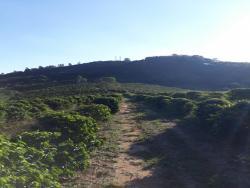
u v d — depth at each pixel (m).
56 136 16.94
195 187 14.33
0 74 134.75
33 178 10.46
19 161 10.99
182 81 101.56
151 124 30.73
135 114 39.44
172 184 14.75
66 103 42.06
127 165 17.55
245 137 20.58
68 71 127.12
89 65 136.50
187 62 119.12
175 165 17.34
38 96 66.88
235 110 23.03
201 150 20.03
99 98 43.34
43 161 13.67
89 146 20.00
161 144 22.25
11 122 26.02
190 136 24.02
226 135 21.61
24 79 114.75
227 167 16.52
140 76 113.44
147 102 51.38
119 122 32.50
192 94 45.38
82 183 14.42
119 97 54.59
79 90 73.56
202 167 16.78
